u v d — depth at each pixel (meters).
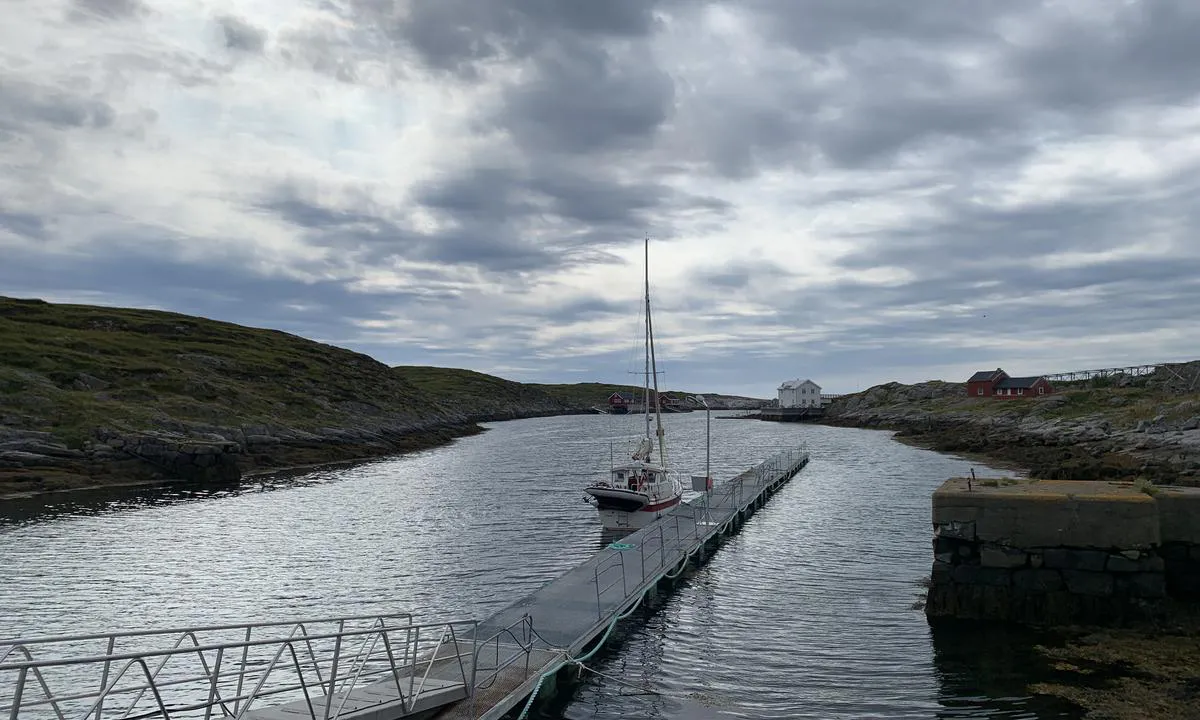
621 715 17.91
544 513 48.31
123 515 47.09
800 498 52.41
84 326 124.56
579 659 20.88
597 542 38.94
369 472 74.38
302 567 33.62
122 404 76.06
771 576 30.62
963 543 23.19
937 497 23.34
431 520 45.78
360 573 32.53
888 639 22.16
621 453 96.75
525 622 22.27
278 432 87.81
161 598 28.64
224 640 24.09
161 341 117.81
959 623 22.66
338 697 15.54
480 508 50.50
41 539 39.19
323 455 86.00
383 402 132.00
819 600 26.86
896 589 27.95
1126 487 24.36
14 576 31.52
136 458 64.00
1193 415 66.75
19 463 59.25
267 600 28.50
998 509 22.69
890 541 37.06
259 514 47.94
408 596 28.94
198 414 82.12
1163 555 22.52
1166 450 57.16
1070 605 21.98
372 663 21.31
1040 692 17.88
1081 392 108.31
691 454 94.25
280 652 13.42
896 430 131.62
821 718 17.41
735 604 26.70
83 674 21.23
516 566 33.66
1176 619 21.31
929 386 179.88
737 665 20.89
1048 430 83.00
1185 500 22.41
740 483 54.16
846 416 176.38
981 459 74.75
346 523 44.72
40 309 130.75
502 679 17.92
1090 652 19.95
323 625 25.62
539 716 17.88
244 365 116.12
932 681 18.95
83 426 66.94
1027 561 22.44
